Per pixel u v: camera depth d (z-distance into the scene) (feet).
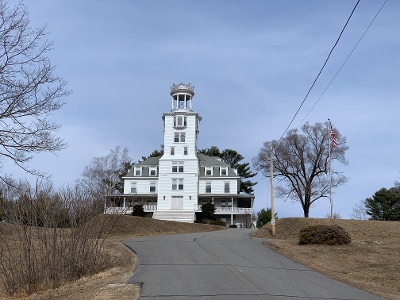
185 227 130.82
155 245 73.41
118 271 46.26
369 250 71.20
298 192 193.16
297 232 107.55
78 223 45.93
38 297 37.45
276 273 47.80
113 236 95.61
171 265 50.67
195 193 194.59
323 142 191.01
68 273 44.01
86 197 50.01
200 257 58.70
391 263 59.93
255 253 66.80
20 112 50.96
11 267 41.32
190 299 33.04
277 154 196.03
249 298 33.91
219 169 205.87
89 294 35.19
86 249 46.50
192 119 202.59
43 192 45.39
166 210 192.54
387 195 220.84
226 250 68.95
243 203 213.66
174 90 205.16
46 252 43.16
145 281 40.06
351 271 54.70
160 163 198.39
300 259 62.44
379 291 41.24
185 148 199.82
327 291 38.78
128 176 204.95
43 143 53.98
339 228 80.38
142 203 198.59
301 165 192.95
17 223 42.34
